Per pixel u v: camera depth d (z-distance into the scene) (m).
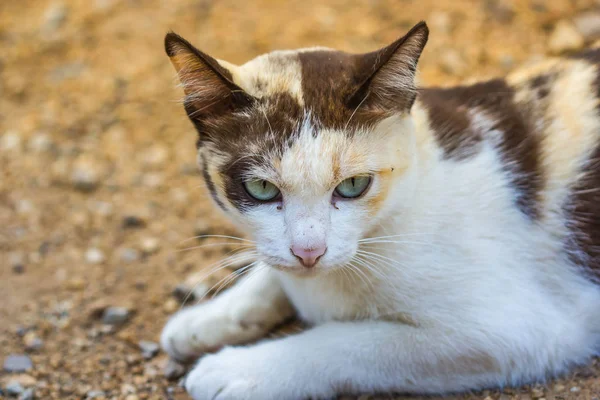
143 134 1.00
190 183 0.95
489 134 0.74
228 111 0.71
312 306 0.76
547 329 0.72
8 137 1.01
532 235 0.74
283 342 0.74
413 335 0.72
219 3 1.17
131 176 0.97
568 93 0.75
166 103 1.04
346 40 1.05
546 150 0.74
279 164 0.69
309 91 0.70
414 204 0.72
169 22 1.15
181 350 0.78
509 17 1.04
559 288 0.75
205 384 0.73
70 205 0.94
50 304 0.84
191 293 0.84
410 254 0.72
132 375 0.79
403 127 0.70
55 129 1.02
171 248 0.89
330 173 0.69
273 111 0.70
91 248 0.90
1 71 1.13
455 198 0.72
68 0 1.23
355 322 0.74
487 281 0.72
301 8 1.13
